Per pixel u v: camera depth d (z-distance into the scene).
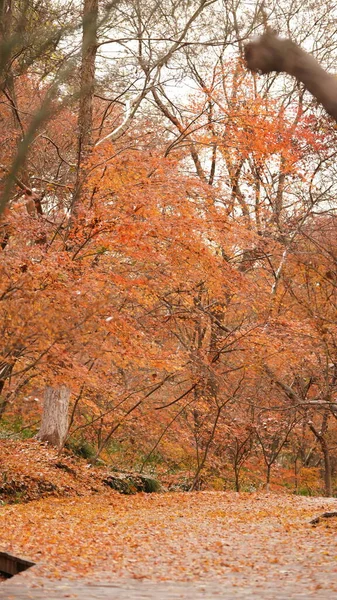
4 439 20.34
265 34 1.81
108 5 3.65
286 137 19.73
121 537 10.39
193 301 20.22
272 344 19.64
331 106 1.76
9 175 3.15
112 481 19.94
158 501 17.16
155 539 10.21
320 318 21.42
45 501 16.44
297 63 1.78
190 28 20.83
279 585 6.80
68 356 13.11
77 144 19.81
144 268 16.62
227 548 9.38
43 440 20.48
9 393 15.98
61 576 7.25
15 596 6.20
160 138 19.91
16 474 17.28
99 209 14.95
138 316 18.52
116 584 6.89
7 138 16.77
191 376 20.97
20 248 13.36
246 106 20.33
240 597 6.18
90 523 12.23
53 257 13.38
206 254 16.53
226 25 19.48
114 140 19.64
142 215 15.48
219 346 21.48
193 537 10.51
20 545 9.16
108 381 20.28
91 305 11.64
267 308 20.81
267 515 13.91
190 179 16.41
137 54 20.30
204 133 21.09
